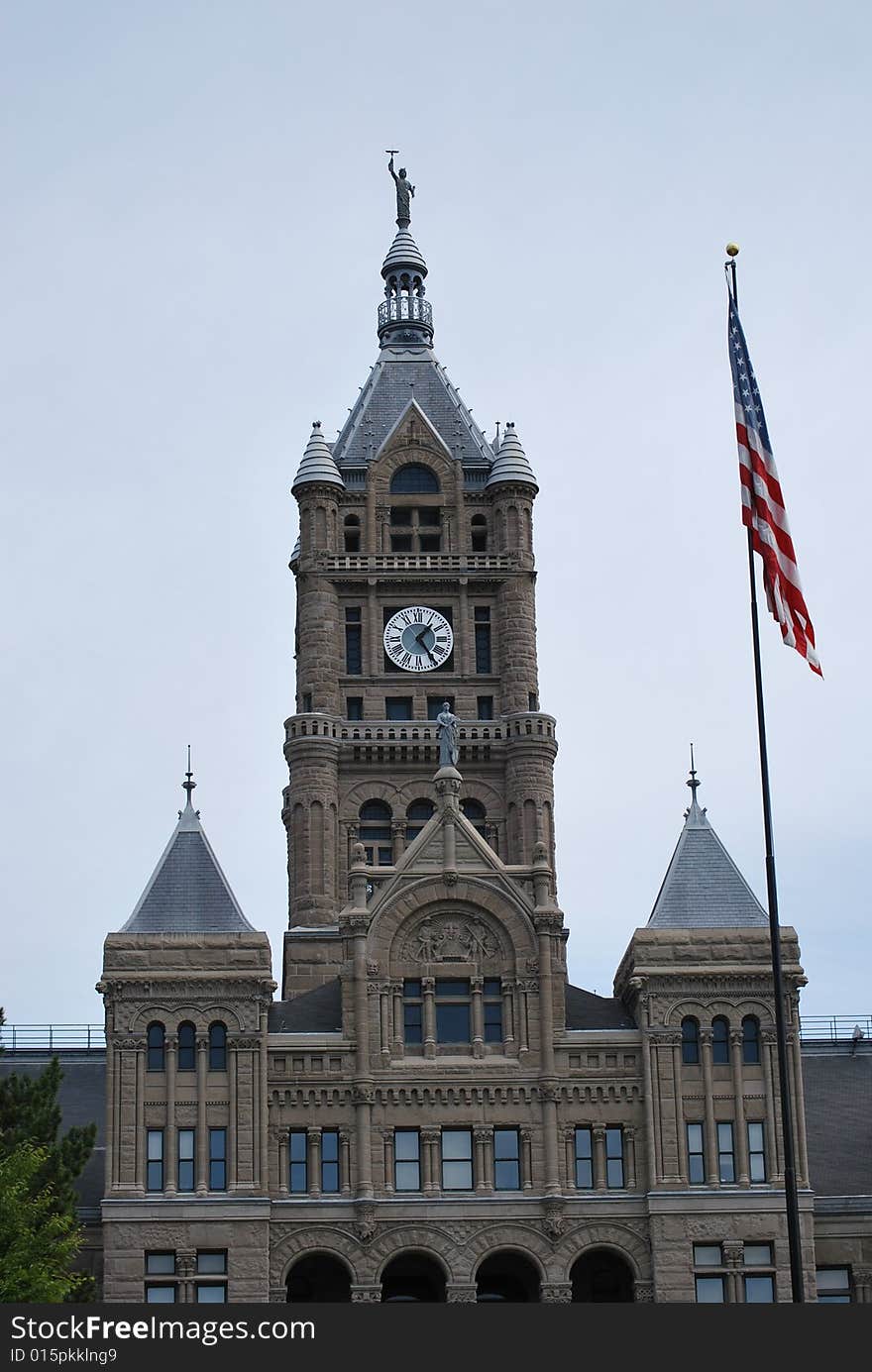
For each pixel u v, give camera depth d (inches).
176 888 4985.2
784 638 3693.4
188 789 5172.2
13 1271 3907.5
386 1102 4891.7
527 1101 4904.0
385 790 6092.5
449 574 6299.2
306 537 6323.8
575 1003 5078.7
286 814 6127.0
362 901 5034.5
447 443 6496.1
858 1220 4923.7
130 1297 4675.2
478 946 5012.3
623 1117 4894.2
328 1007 5049.2
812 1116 5226.4
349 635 6279.5
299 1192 4830.2
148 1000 4849.9
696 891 5027.1
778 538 3730.3
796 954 4953.3
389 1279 4977.9
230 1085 4820.4
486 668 6279.5
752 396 3811.5
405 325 6732.3
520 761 6097.4
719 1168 4830.2
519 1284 4985.2
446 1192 4842.5
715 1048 4906.5
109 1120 4776.1
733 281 3878.0
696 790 5206.7
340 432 6565.0
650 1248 4798.2
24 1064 5526.6
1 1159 4163.4
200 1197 4736.7
